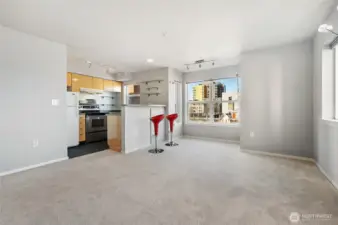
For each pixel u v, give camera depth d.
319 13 2.39
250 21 2.61
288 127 3.65
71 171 2.91
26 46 2.98
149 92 5.81
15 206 1.87
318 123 3.03
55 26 2.74
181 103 6.09
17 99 2.88
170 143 4.95
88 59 4.58
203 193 2.16
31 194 2.13
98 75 5.68
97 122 5.55
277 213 1.75
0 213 1.75
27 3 2.13
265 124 3.90
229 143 5.13
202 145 4.86
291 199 2.01
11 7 2.21
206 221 1.63
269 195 2.11
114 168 3.05
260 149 3.99
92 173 2.82
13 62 2.83
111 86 6.16
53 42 3.34
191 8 2.26
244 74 4.10
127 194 2.14
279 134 3.75
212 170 2.95
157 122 4.25
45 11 2.31
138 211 1.79
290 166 3.12
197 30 2.89
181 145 4.86
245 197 2.06
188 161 3.44
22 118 2.95
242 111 4.18
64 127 3.54
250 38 3.26
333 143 2.39
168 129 5.50
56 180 2.55
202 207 1.86
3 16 2.43
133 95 6.26
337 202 1.94
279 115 3.74
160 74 5.57
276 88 3.75
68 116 4.70
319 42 2.91
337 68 2.67
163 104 5.52
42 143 3.21
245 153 4.01
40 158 3.18
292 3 2.15
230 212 1.77
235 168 3.04
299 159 3.53
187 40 3.32
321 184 2.40
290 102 3.61
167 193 2.17
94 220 1.65
